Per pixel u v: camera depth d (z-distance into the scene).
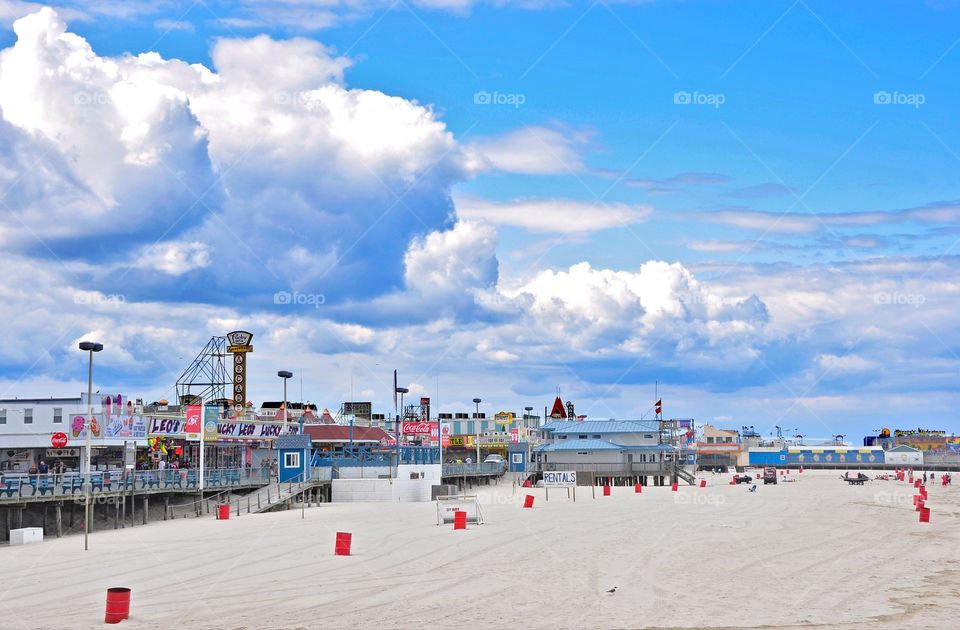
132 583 39.09
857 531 59.06
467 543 51.91
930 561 44.50
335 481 90.56
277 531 59.47
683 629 29.27
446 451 162.75
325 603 33.88
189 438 76.69
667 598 34.47
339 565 43.41
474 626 29.83
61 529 59.94
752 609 32.38
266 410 109.69
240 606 33.50
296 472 89.31
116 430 76.19
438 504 64.44
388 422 157.12
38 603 34.81
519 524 63.78
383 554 47.31
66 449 74.50
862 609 32.41
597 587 36.88
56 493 59.56
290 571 41.69
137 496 70.38
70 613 32.72
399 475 92.38
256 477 86.19
